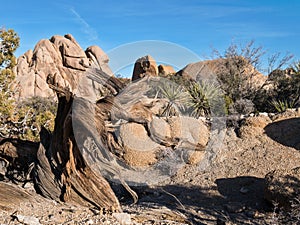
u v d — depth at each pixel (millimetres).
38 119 9883
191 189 7668
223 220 6062
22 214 4965
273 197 6270
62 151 5707
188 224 5488
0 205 5160
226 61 16203
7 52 10812
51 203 5570
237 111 12641
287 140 9148
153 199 7148
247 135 9602
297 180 6324
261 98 15266
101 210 5273
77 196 5594
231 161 8664
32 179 6336
